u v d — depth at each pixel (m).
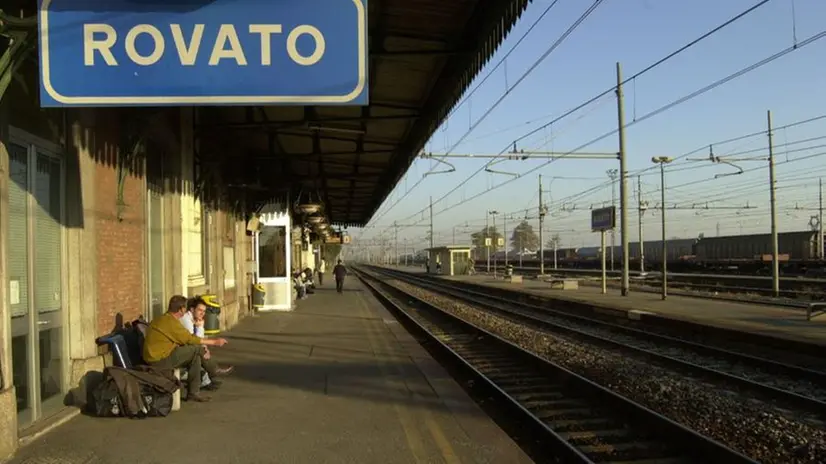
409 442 5.84
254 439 5.85
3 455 5.04
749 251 53.47
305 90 4.65
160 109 7.91
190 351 7.27
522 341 16.19
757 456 6.61
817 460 6.42
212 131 12.86
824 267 43.00
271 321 16.94
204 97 4.58
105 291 7.31
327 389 8.14
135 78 4.53
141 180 8.72
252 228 18.55
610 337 16.78
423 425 6.43
